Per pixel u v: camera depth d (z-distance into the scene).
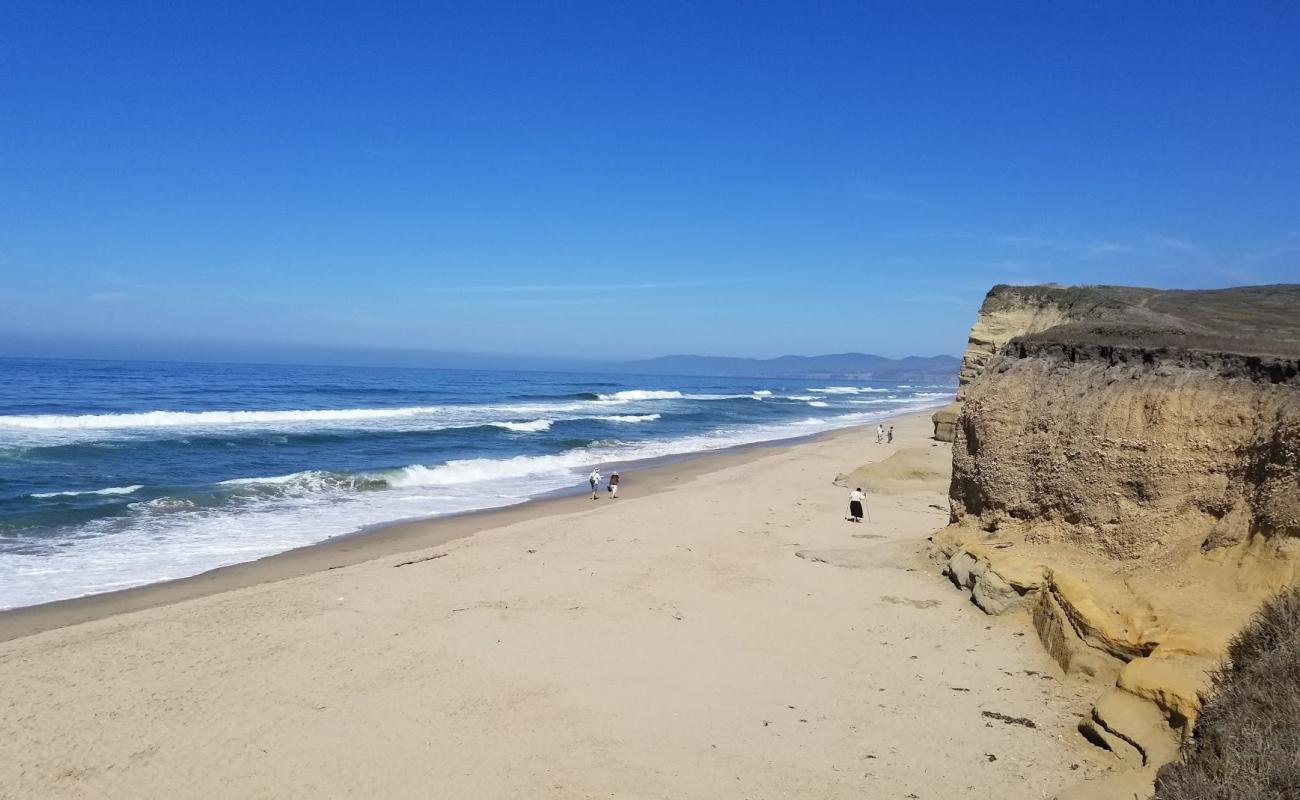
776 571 15.18
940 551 14.69
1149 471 10.98
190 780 8.00
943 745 8.39
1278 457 9.29
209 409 52.38
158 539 18.86
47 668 10.67
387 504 24.44
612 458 37.28
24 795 7.72
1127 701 8.02
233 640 11.70
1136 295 35.19
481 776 8.04
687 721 9.12
